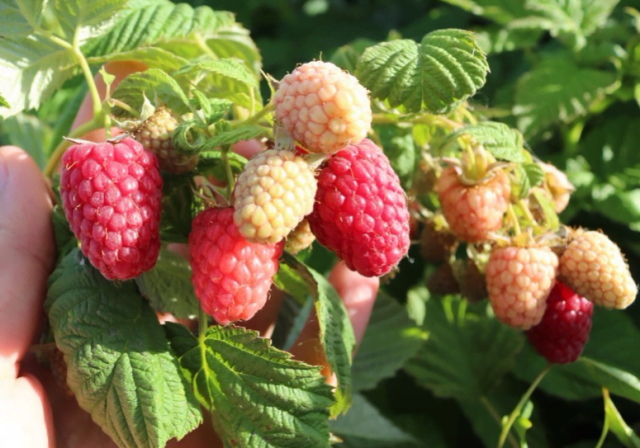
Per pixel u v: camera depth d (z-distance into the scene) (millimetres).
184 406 272
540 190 312
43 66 304
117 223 261
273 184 251
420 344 375
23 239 292
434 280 342
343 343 294
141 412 268
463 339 383
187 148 270
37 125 402
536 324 307
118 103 283
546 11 404
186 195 289
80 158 263
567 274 305
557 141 406
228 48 333
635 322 386
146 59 314
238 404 279
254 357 279
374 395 398
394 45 293
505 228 315
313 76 254
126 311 281
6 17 294
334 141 254
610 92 388
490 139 295
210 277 262
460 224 307
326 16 524
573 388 370
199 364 284
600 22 406
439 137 326
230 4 503
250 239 251
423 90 287
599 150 397
